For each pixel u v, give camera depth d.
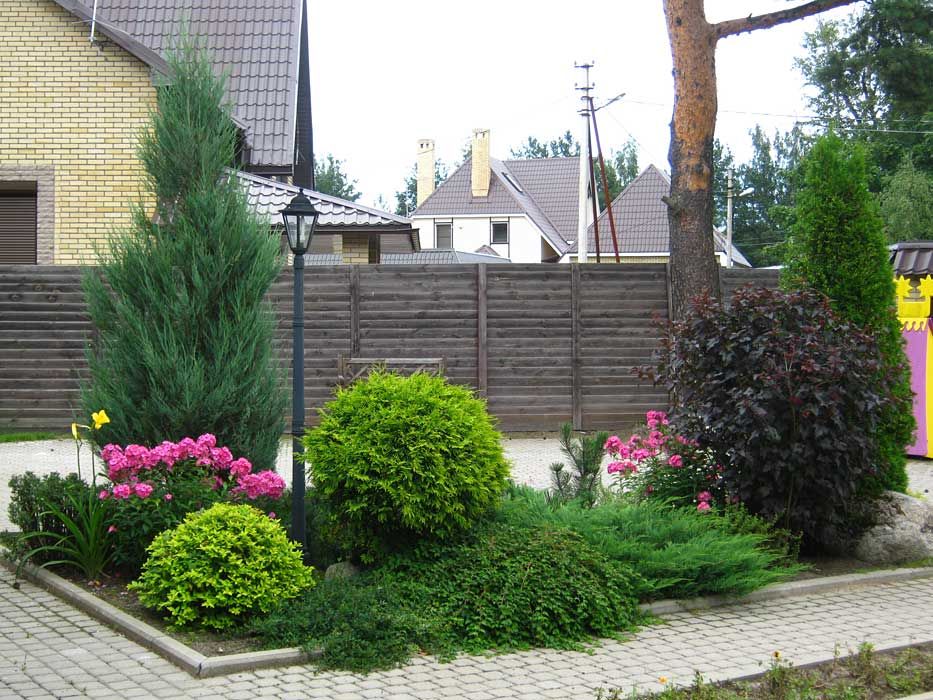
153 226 8.03
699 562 6.65
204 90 8.30
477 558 6.34
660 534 7.09
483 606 5.95
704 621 6.40
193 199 7.98
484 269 14.76
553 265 14.86
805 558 8.05
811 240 8.62
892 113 36.06
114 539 7.04
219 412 7.76
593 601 6.08
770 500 7.70
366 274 14.77
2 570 7.36
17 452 13.33
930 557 7.81
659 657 5.64
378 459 6.32
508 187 51.53
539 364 14.85
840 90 36.91
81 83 15.98
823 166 8.64
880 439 8.41
